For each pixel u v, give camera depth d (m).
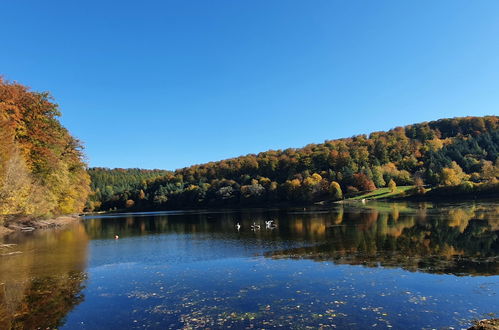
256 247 31.73
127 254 30.42
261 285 17.97
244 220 72.56
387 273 19.31
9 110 49.50
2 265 25.77
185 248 33.22
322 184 148.50
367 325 12.09
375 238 33.41
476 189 98.75
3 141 41.72
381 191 136.62
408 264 21.42
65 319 13.98
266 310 13.99
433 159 152.75
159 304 15.49
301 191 149.62
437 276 18.38
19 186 43.53
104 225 71.38
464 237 31.39
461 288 16.20
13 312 14.98
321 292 16.19
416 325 12.01
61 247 35.78
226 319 13.17
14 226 55.16
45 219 66.00
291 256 26.05
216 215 100.38
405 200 114.75
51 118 59.62
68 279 21.02
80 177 78.81
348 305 14.22
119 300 16.34
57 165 58.25
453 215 55.47
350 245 29.84
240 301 15.37
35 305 15.92
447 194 105.31
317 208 108.62
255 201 163.12
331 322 12.45
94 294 17.52
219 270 22.31
